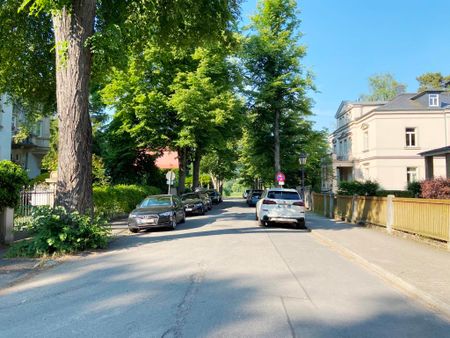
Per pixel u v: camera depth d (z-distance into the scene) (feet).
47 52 53.83
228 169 232.94
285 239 45.01
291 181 154.40
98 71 47.19
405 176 128.47
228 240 42.98
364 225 58.90
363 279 25.55
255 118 120.16
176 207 59.57
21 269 27.94
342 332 15.88
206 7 46.55
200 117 95.86
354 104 153.79
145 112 95.50
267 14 109.19
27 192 43.70
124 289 22.07
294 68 110.93
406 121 129.29
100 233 36.63
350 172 157.17
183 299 19.95
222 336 14.99
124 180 111.14
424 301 20.83
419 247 37.11
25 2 33.30
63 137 37.52
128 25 42.68
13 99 63.41
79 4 37.27
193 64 101.14
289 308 18.76
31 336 15.08
